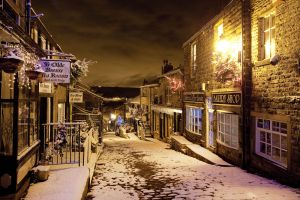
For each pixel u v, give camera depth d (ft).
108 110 174.60
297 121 27.71
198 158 49.65
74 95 56.24
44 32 40.73
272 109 32.73
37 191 22.25
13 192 20.02
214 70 50.08
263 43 36.17
